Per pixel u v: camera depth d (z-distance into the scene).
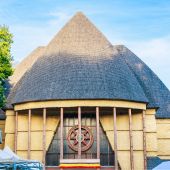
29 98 42.50
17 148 44.62
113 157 43.47
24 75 50.75
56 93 41.69
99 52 45.94
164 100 49.75
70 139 43.59
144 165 42.81
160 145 47.88
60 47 46.97
